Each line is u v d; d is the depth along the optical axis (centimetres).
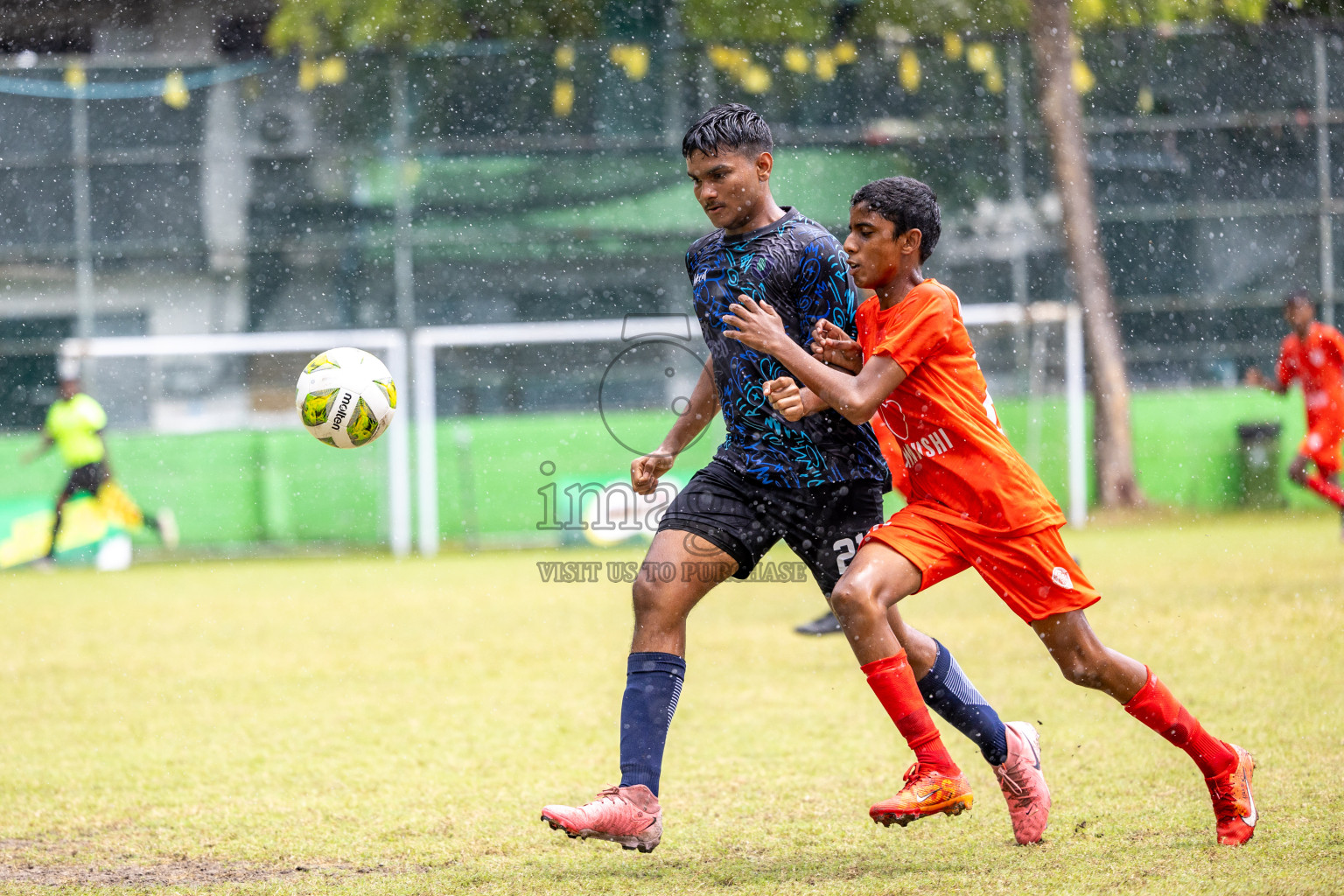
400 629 2798
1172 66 5381
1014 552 1102
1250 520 4825
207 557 4812
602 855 1171
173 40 6378
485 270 5231
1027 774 1152
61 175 5100
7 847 1245
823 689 1994
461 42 6247
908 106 5353
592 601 3247
